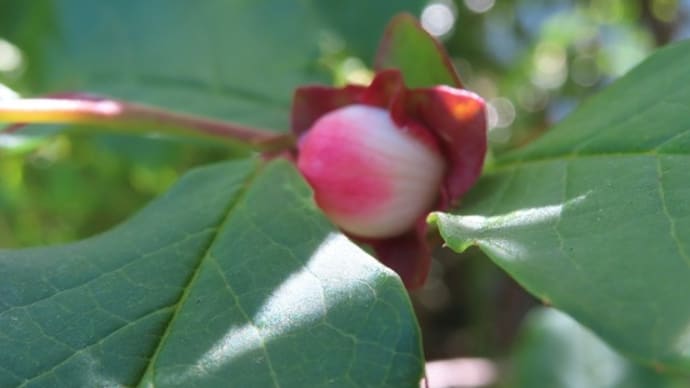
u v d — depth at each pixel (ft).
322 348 0.55
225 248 0.62
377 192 0.67
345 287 0.57
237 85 0.93
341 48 0.94
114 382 0.56
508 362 1.30
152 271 0.61
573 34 2.02
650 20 1.81
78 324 0.58
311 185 0.68
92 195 1.57
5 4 1.16
